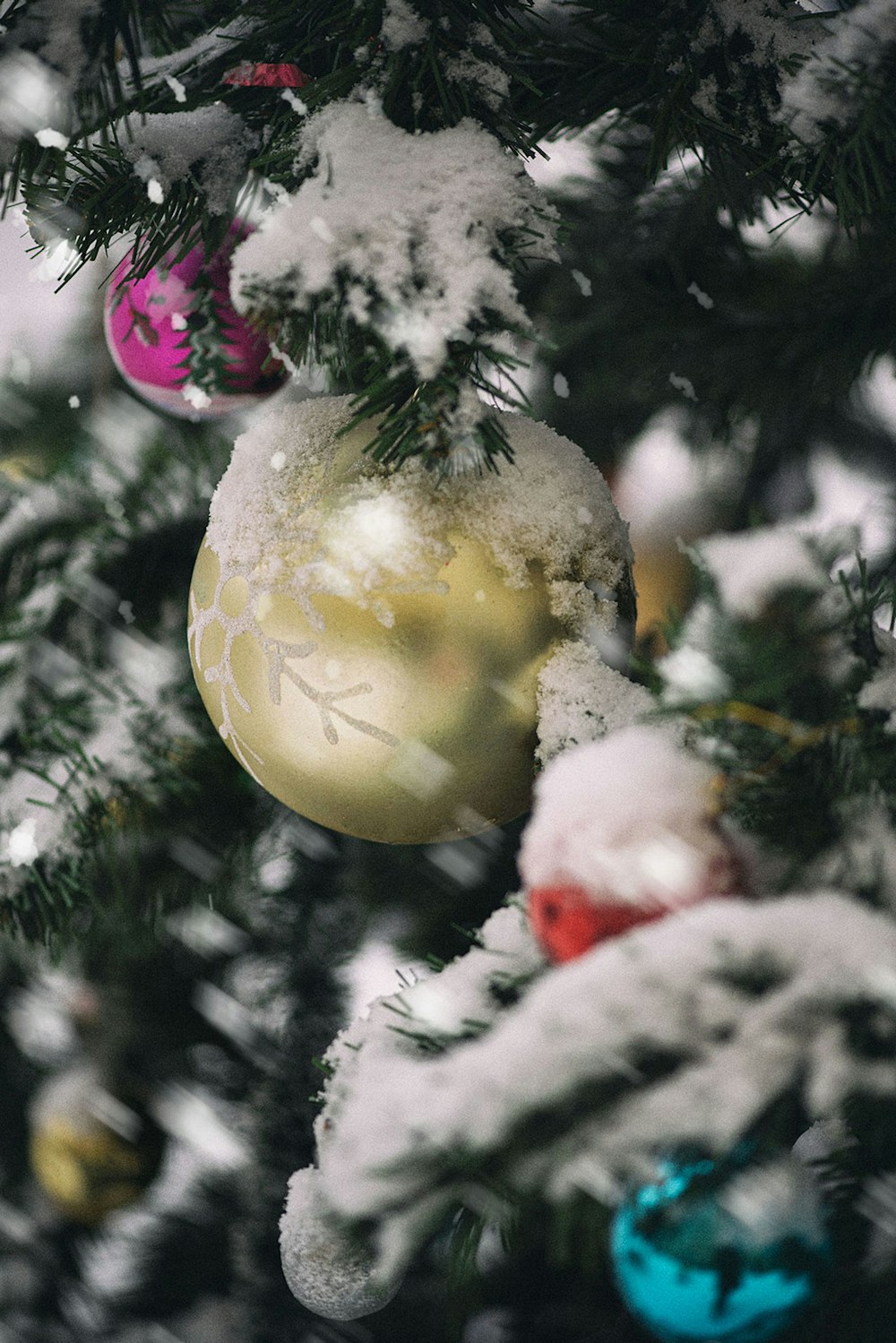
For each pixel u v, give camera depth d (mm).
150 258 607
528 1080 474
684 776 518
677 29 580
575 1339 732
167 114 598
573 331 797
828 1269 519
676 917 487
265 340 637
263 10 599
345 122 555
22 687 733
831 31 579
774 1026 473
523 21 625
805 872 521
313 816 602
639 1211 518
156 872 758
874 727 535
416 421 545
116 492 772
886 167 588
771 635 548
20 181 587
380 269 538
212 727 726
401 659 562
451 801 583
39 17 564
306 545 565
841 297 760
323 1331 786
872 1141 520
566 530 572
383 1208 484
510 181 550
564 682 570
